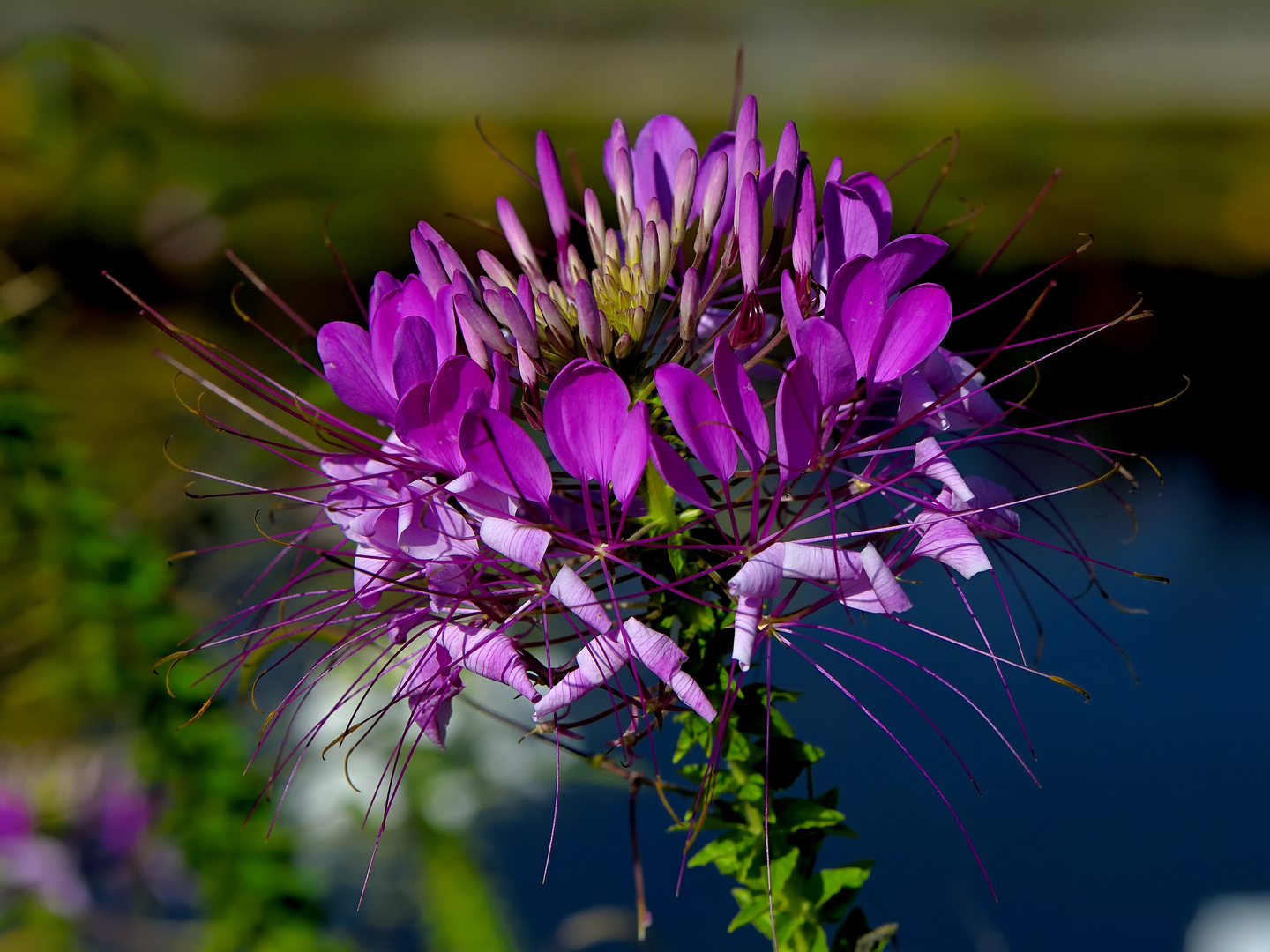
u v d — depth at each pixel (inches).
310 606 24.5
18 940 29.4
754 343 23.0
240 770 27.5
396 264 68.1
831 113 100.1
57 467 28.1
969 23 169.6
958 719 43.3
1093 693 46.6
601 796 31.9
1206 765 43.0
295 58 145.2
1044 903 37.1
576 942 28.8
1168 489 58.5
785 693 23.3
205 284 54.9
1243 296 65.0
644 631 22.1
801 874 23.6
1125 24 170.9
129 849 29.7
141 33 137.6
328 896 29.1
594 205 23.9
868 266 22.2
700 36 159.3
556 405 22.1
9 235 37.5
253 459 28.4
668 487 22.9
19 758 29.4
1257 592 52.3
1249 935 34.9
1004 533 23.0
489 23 173.3
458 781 28.9
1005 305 66.9
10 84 45.9
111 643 27.7
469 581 22.9
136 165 37.7
